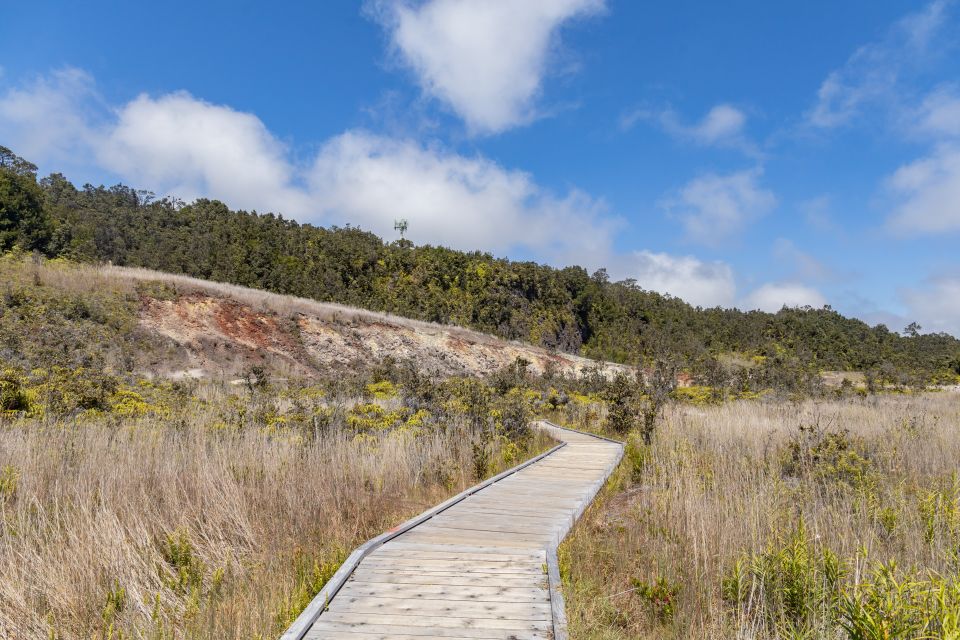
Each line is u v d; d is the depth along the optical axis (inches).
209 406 518.0
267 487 291.4
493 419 560.4
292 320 1470.2
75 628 174.4
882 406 792.9
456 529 262.8
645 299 4699.8
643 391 860.6
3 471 268.4
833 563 183.8
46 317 976.3
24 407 448.1
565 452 518.0
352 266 3334.2
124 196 4065.0
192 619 177.2
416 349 1678.2
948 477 314.0
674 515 267.9
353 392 839.7
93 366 788.0
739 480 312.0
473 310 3513.8
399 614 173.6
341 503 305.7
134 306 1186.0
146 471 293.3
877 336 3887.8
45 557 199.9
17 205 2070.6
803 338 3535.9
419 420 544.7
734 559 220.2
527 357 1991.9
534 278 4030.5
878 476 315.6
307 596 189.9
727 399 1045.2
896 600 144.2
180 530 225.5
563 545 252.4
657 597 204.1
